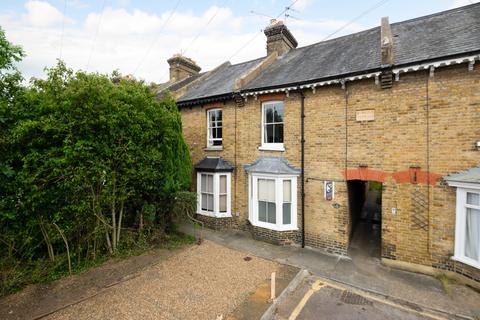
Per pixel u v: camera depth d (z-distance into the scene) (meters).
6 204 5.61
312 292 6.04
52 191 6.13
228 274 6.66
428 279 6.57
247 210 10.26
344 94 7.98
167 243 8.61
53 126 5.78
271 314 5.16
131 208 8.48
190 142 12.05
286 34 13.25
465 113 6.30
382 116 7.38
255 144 9.93
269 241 9.18
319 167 8.49
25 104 5.89
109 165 6.89
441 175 6.61
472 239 6.20
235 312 5.08
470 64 6.10
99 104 6.38
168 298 5.52
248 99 10.04
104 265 6.98
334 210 8.24
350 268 7.23
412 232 7.02
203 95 11.51
